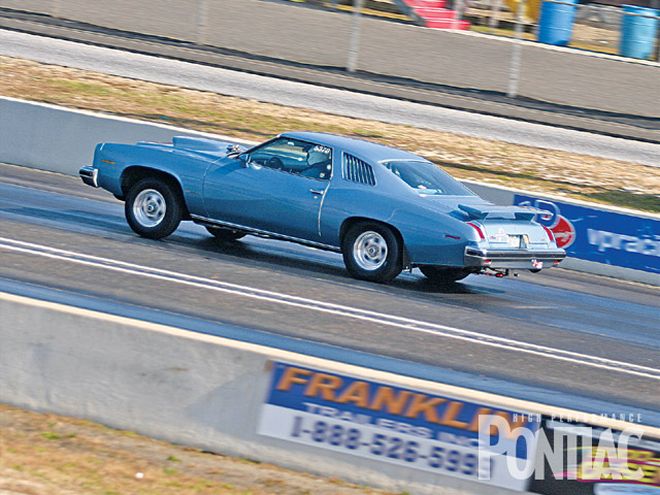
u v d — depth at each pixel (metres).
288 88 65.94
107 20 76.00
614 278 43.28
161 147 36.44
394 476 17.95
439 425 17.80
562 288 38.81
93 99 62.94
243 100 65.69
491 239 32.59
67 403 20.00
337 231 33.78
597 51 72.88
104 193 47.25
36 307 20.28
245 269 33.53
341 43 71.81
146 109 62.19
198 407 19.19
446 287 35.44
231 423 18.97
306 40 72.38
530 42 73.56
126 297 27.91
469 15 78.38
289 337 25.91
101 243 34.69
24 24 73.94
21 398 20.23
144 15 75.31
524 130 62.69
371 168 33.94
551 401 23.41
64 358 20.06
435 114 63.91
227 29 73.81
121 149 36.62
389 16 76.94
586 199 53.72
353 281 33.69
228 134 59.16
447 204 33.19
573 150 62.06
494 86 69.94
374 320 28.73
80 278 29.38
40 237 34.50
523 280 39.38
